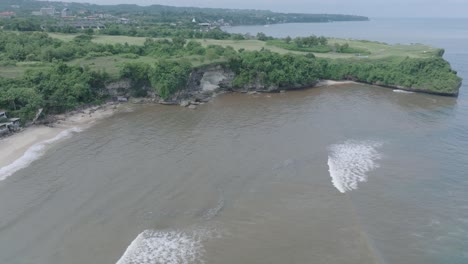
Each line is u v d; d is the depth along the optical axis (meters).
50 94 69.00
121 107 75.12
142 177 45.47
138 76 79.38
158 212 38.56
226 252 32.81
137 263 31.45
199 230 35.88
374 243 33.50
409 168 47.84
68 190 42.34
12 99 62.31
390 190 42.53
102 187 43.06
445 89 86.69
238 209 39.19
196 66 83.94
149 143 55.88
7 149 52.84
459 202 40.16
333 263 31.03
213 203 40.25
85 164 48.62
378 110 73.56
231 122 65.75
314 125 63.72
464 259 31.44
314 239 34.19
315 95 86.88
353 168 47.78
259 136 58.69
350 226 35.84
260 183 44.25
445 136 58.94
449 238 34.22
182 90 80.62
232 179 45.19
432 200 40.50
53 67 76.25
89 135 58.88
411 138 58.03
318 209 38.84
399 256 31.86
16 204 39.44
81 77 74.44
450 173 46.53
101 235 34.97
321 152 52.34
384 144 55.53
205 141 56.78
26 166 47.78
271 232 35.41
